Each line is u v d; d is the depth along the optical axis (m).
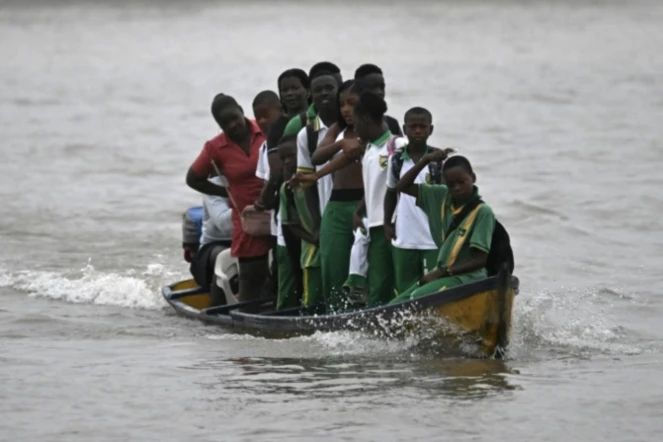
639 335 41.62
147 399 34.31
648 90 131.88
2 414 33.19
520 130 101.38
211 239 47.12
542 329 42.12
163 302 48.31
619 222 63.56
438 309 36.84
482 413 32.69
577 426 31.70
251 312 44.34
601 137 95.75
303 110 43.72
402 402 33.62
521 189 73.00
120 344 41.16
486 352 37.62
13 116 120.88
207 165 45.22
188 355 39.19
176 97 139.38
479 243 36.69
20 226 65.06
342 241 40.78
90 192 76.06
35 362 38.59
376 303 40.25
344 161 39.28
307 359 38.28
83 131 107.75
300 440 30.81
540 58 179.25
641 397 34.06
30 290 50.50
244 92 144.38
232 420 32.38
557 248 57.84
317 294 42.56
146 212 69.25
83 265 55.72
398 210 38.84
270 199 43.38
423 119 37.78
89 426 32.12
